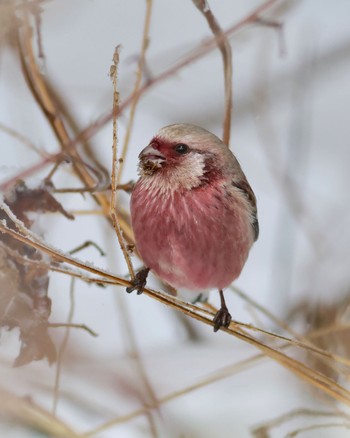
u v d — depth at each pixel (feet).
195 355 36.73
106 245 35.53
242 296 33.42
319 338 35.37
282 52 35.73
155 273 30.83
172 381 35.19
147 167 29.96
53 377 32.76
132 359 33.06
